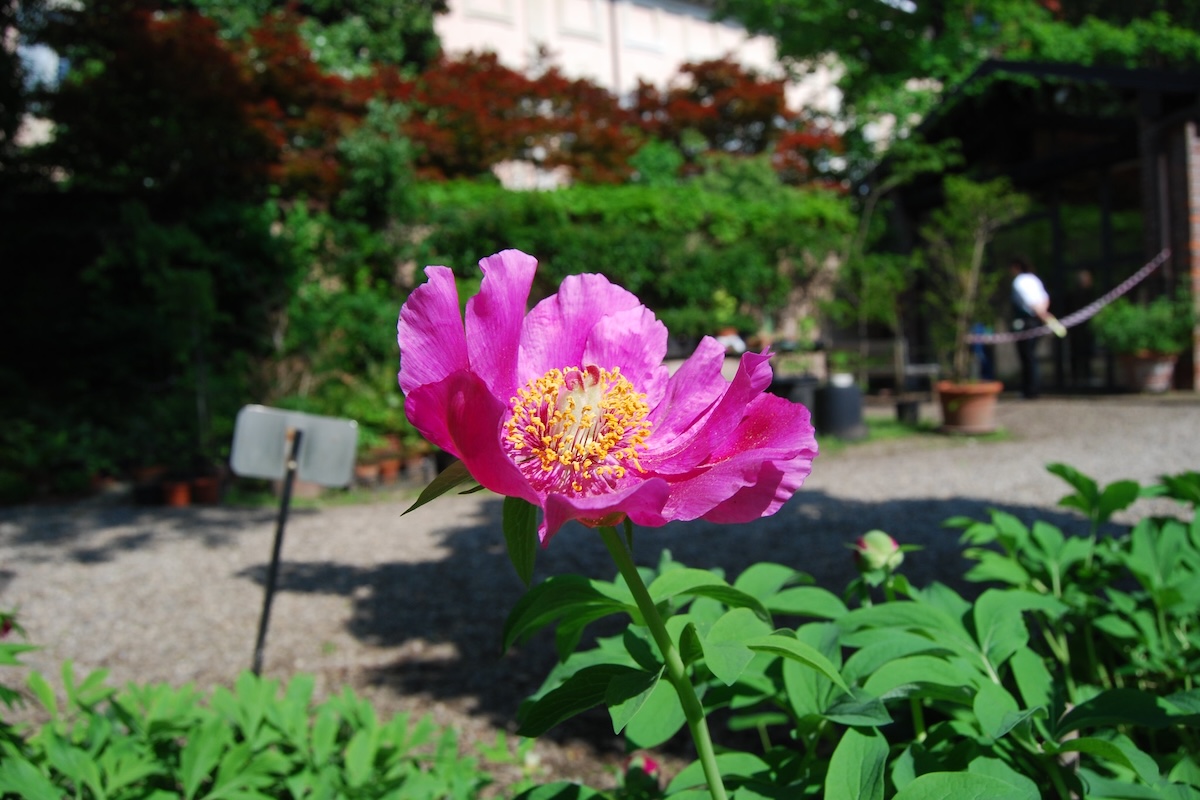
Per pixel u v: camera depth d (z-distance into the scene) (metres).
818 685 1.10
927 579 3.95
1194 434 7.69
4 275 10.32
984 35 17.48
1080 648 1.79
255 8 14.98
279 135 11.77
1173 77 10.47
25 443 8.29
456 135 14.72
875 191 14.41
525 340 1.05
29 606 4.63
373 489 8.09
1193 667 1.50
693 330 12.78
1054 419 9.55
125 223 9.55
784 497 0.83
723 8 19.05
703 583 0.98
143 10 11.16
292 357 9.59
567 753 2.89
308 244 10.98
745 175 15.37
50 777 1.68
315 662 3.76
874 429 9.62
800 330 14.09
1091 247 12.19
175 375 10.01
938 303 10.52
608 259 12.51
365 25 16.06
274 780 1.74
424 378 0.80
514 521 0.84
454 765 2.01
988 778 0.83
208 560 5.52
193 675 3.66
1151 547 1.62
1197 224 10.59
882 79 17.20
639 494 0.74
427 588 4.76
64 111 10.66
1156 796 1.02
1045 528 1.75
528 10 20.00
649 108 18.67
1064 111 12.92
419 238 11.84
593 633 3.74
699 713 0.82
